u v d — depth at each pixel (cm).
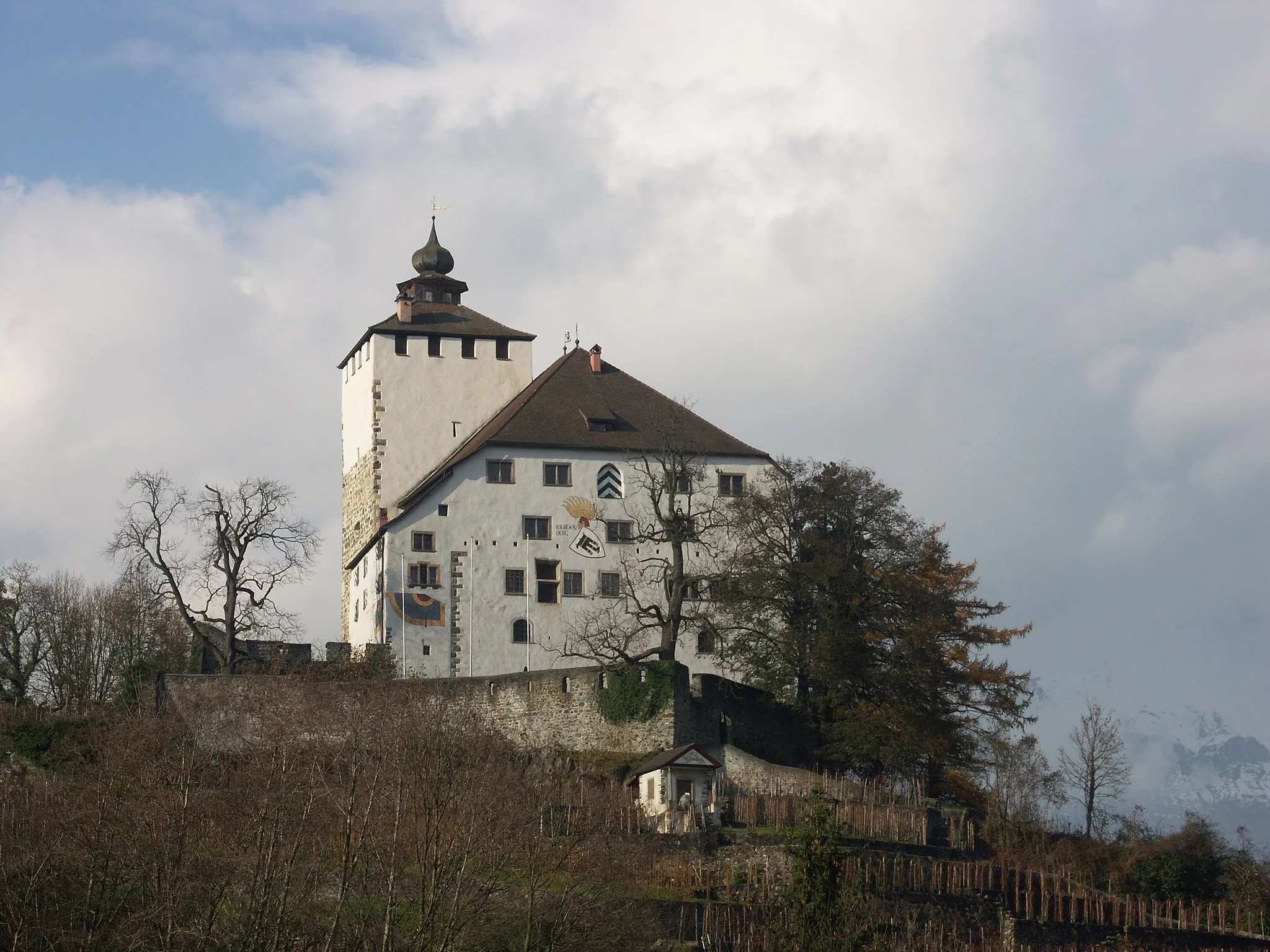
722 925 5200
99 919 4847
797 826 6112
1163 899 6931
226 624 7912
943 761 7531
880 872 5769
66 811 5438
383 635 8194
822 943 4422
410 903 5078
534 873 5088
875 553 7656
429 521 8344
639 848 5828
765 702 7544
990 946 5612
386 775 5759
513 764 6812
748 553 7775
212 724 7006
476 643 8269
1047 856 7075
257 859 4941
